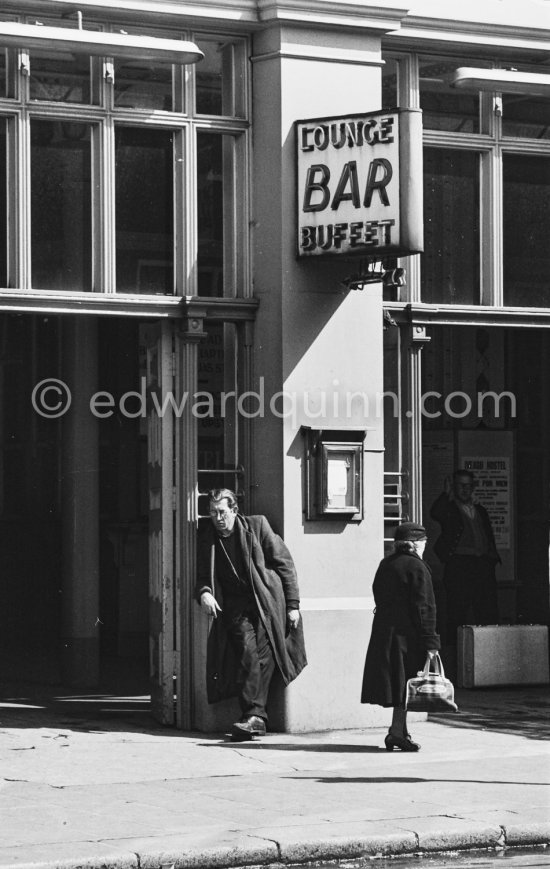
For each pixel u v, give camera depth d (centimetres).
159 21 1531
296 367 1550
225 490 1504
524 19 1678
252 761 1373
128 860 998
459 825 1100
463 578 2027
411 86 1655
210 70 1571
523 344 2259
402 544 1443
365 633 1567
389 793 1218
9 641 2373
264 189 1563
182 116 1547
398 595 1430
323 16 1559
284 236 1542
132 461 2223
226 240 1579
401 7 1588
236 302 1554
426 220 1662
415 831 1081
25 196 1476
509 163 1709
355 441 1573
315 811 1145
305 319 1554
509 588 2212
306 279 1554
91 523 1905
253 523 1512
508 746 1463
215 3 1538
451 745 1468
